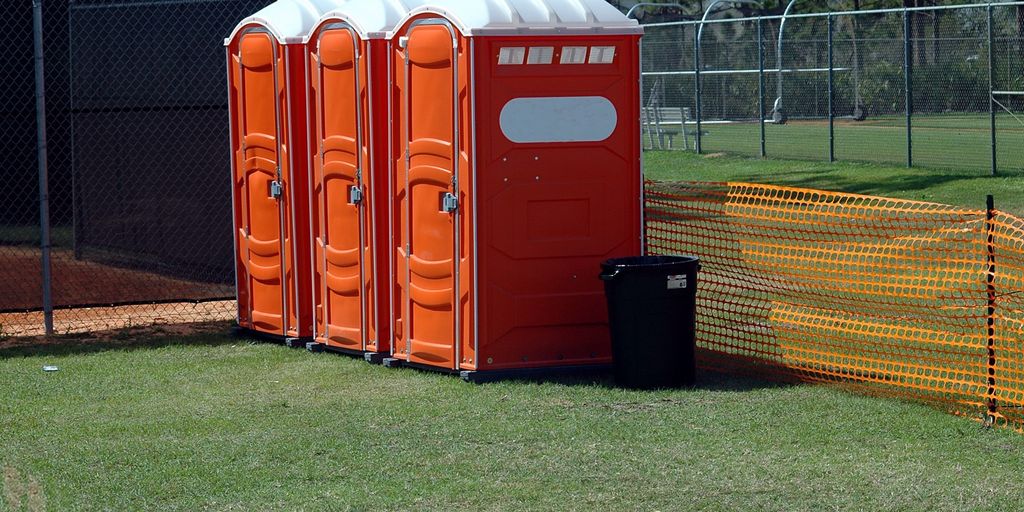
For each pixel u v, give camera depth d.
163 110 11.88
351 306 9.23
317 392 8.15
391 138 8.69
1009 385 7.91
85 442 6.97
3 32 12.31
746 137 29.77
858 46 31.03
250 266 10.04
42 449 6.84
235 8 11.91
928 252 12.92
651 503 5.82
